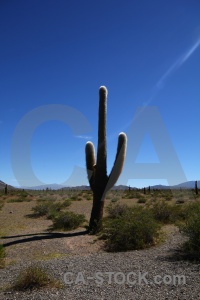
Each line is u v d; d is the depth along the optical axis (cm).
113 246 1091
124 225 1099
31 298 593
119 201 3266
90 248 1109
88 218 1923
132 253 980
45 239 1270
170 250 962
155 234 1116
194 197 3178
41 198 3759
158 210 1630
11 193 4869
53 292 620
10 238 1325
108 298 580
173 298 566
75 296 596
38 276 663
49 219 1912
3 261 909
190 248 868
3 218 1986
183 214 1641
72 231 1478
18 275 731
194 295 571
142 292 604
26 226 1678
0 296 614
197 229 892
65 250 1091
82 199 3697
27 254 1050
